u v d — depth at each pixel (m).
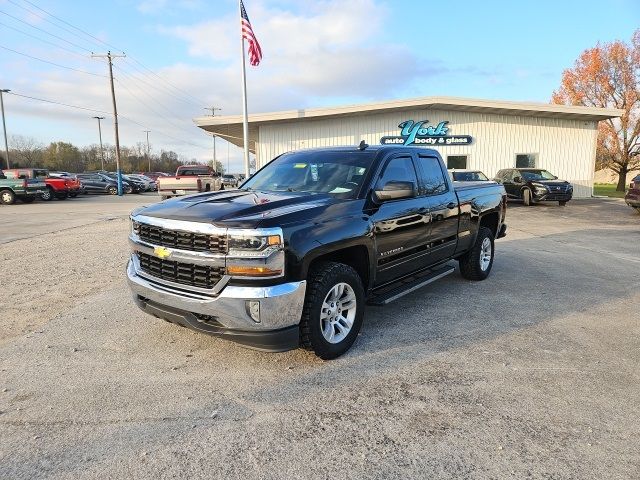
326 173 4.75
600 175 71.62
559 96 41.16
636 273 7.41
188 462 2.60
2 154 76.69
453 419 3.07
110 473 2.51
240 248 3.34
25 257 8.41
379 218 4.40
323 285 3.74
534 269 7.66
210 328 3.51
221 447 2.74
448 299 5.84
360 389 3.47
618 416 3.12
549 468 2.57
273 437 2.85
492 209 6.81
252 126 24.36
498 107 22.45
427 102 22.20
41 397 3.31
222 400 3.29
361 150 4.99
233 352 4.11
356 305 4.11
